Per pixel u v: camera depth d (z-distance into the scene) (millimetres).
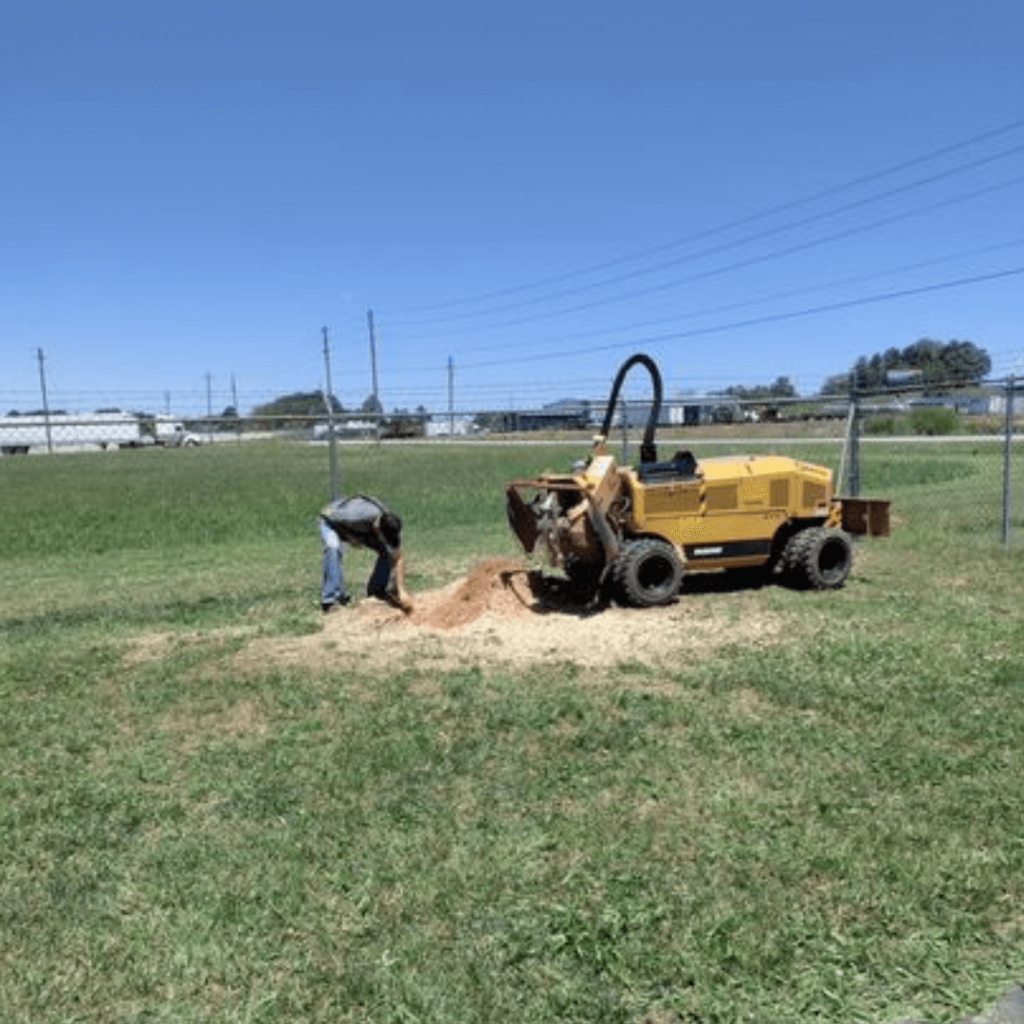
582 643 7941
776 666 7141
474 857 4395
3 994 3508
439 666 7395
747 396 30281
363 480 26969
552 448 38875
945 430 41938
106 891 4211
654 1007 3398
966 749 5539
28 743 6070
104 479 30797
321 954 3703
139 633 9062
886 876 4145
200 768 5578
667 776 5246
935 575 10680
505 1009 3371
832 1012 3355
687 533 9359
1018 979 3520
